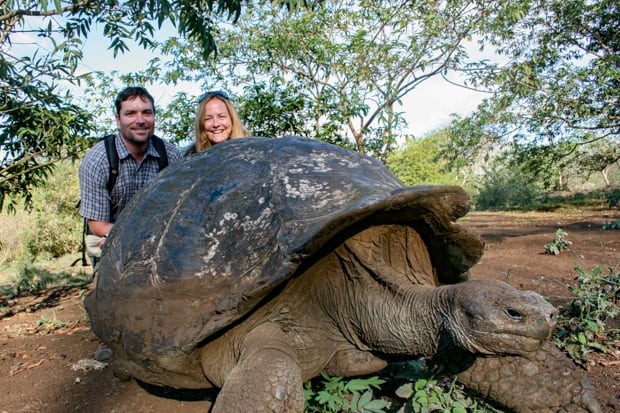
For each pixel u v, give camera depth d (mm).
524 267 5449
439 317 2039
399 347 2186
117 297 2525
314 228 1982
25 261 9250
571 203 19016
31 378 3328
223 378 2211
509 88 11875
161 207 2619
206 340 2158
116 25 4074
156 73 8352
